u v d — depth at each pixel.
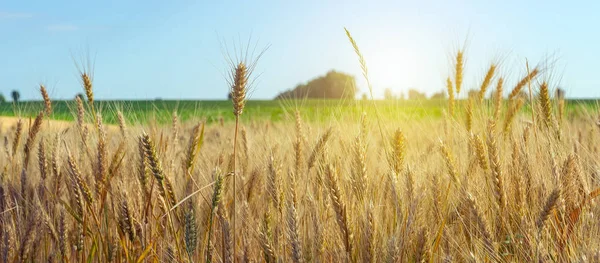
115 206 3.72
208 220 3.66
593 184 4.21
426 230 2.95
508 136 4.73
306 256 3.00
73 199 3.87
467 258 3.26
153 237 3.73
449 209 3.88
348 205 3.32
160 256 3.63
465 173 4.08
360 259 3.02
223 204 3.37
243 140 5.18
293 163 4.52
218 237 3.73
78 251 3.60
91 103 4.35
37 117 4.67
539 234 3.19
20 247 3.31
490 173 3.77
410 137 5.79
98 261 3.68
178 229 3.84
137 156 3.85
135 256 3.55
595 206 3.66
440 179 3.91
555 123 4.79
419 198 3.18
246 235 3.60
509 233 3.43
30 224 3.37
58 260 3.58
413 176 3.38
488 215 3.66
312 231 3.25
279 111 27.77
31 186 4.28
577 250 3.16
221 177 3.17
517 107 5.04
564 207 3.52
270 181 3.50
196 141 3.74
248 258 3.23
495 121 4.73
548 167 3.95
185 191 3.59
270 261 3.11
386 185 3.73
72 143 4.80
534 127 4.54
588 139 5.23
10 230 3.33
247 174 4.61
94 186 3.81
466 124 5.07
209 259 3.14
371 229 2.92
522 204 3.48
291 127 6.23
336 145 4.85
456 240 3.60
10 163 5.01
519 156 3.89
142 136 3.45
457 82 5.56
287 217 3.07
